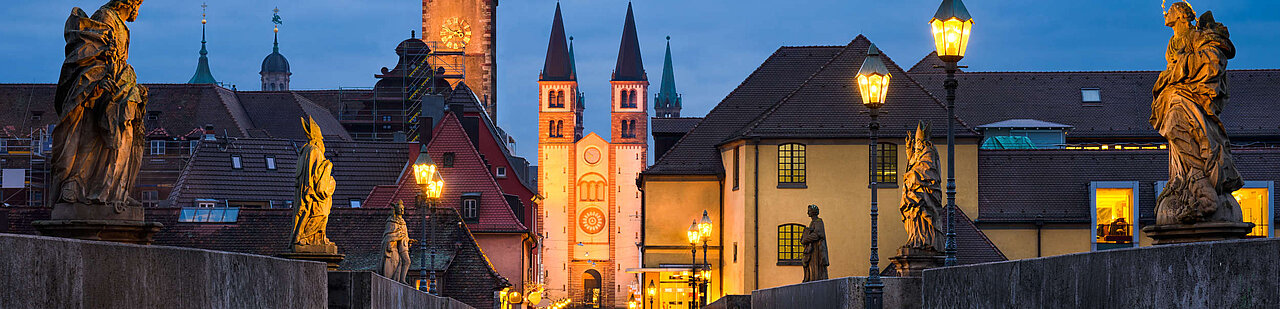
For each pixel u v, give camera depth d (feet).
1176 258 29.25
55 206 45.57
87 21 45.47
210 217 197.77
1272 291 25.49
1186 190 47.96
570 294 607.78
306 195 69.62
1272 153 194.39
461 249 198.29
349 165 275.39
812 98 200.85
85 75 45.03
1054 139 217.77
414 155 277.44
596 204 610.65
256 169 264.93
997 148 208.44
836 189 195.62
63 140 45.19
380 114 395.75
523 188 290.97
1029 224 192.95
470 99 317.42
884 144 196.65
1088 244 192.03
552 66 614.75
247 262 36.47
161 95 331.57
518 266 239.50
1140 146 219.82
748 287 195.42
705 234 169.99
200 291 32.27
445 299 101.76
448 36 468.34
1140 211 192.13
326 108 398.62
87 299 25.96
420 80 396.37
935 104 199.93
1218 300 27.43
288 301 41.63
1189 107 47.75
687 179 211.20
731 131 214.69
